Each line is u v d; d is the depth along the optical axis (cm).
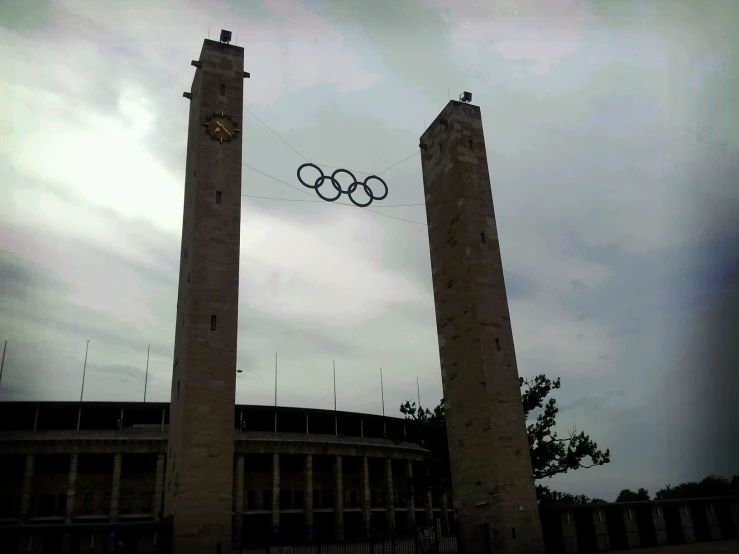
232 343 4709
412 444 10500
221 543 4219
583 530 4988
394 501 10375
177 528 4150
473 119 6181
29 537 3816
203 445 4394
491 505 4872
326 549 5988
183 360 4675
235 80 5466
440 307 5888
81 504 8575
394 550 5694
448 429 5534
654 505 5319
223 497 4325
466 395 5347
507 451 4972
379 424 10875
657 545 5109
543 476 5919
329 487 9831
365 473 9681
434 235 6134
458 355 5522
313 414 10069
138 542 4050
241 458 8812
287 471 9669
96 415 9294
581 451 5884
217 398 4538
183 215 5553
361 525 9462
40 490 8531
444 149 6134
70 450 8288
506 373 5259
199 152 5125
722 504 5691
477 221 5719
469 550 5066
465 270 5575
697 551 4225
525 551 4700
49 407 8881
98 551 3925
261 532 9106
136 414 9425
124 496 8762
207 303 4741
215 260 4869
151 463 9031
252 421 9994
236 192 5125
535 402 6150
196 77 5600
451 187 5950
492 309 5434
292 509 9169
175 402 4800
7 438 8119
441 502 10675
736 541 5141
